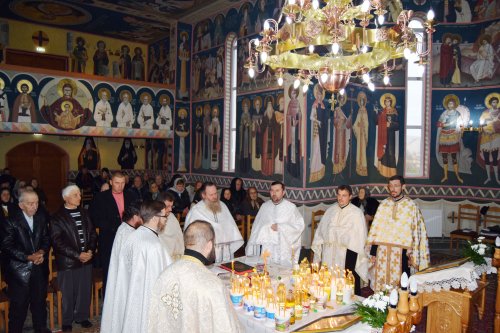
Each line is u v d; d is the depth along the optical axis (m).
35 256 4.79
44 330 5.05
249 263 4.92
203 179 14.20
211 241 2.67
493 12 11.02
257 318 3.47
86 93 12.63
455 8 11.63
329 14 3.60
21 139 16.06
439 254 10.12
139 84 13.72
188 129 14.84
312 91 10.31
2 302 4.93
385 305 2.99
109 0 13.36
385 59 4.04
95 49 17.25
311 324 3.09
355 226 5.61
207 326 2.41
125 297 3.87
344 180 11.38
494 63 11.02
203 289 2.44
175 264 2.61
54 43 16.47
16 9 14.35
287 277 4.23
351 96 11.46
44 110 11.88
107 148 17.75
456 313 4.33
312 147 10.40
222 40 13.45
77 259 5.22
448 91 11.80
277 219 5.96
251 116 12.02
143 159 18.48
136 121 13.66
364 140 11.98
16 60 15.86
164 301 2.57
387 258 5.48
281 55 4.28
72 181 16.94
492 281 7.70
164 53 17.11
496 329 4.99
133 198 6.27
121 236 4.13
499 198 10.95
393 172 12.20
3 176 12.27
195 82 14.67
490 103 11.10
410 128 12.24
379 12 3.91
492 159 11.06
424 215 11.96
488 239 9.58
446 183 11.87
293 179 10.53
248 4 12.36
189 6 13.38
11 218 4.83
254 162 11.92
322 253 5.98
